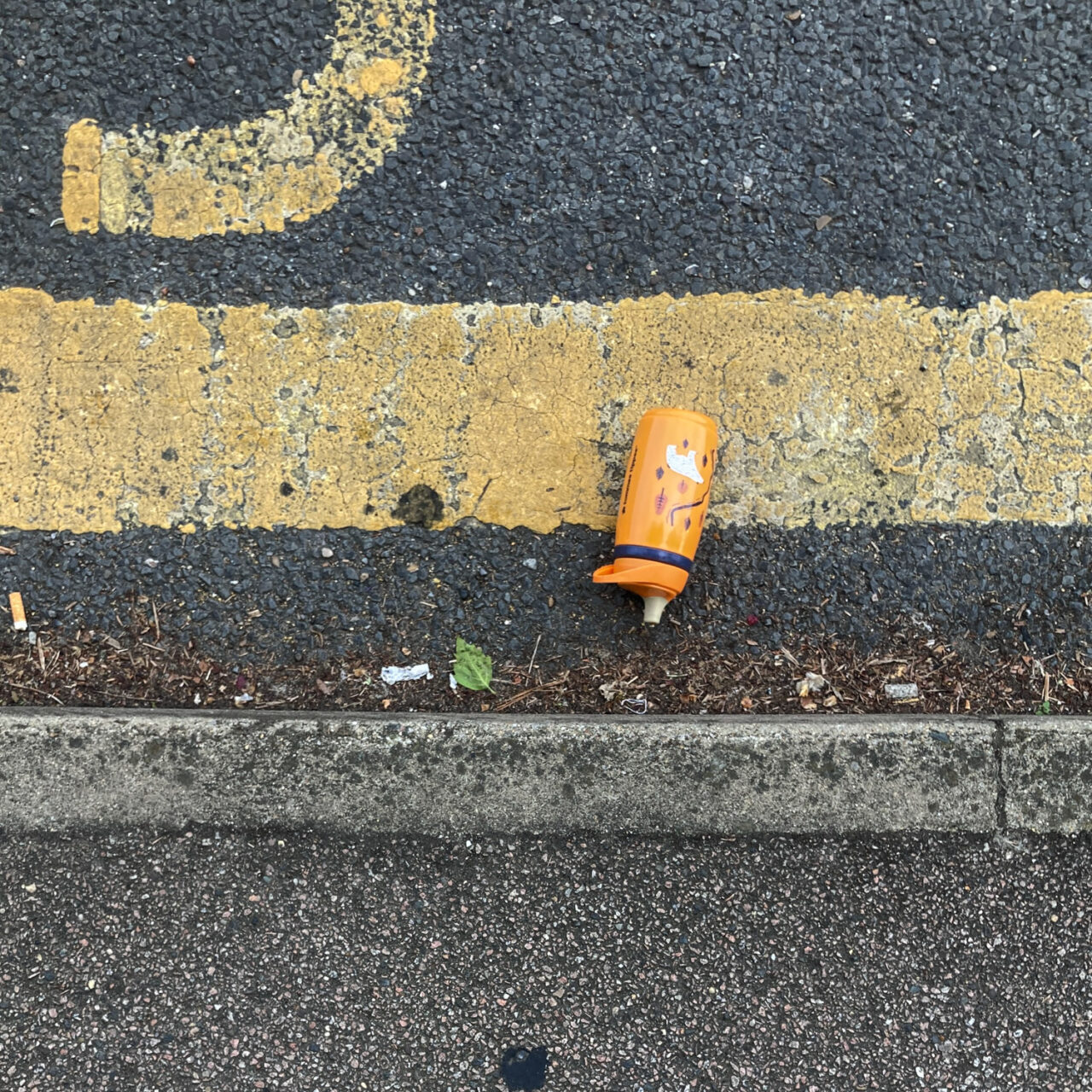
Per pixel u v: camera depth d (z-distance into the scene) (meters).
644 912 1.95
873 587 2.15
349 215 2.16
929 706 2.13
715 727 1.98
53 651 2.10
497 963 1.94
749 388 2.16
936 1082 1.92
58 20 2.17
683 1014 1.93
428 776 1.96
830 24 2.22
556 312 2.17
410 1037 1.91
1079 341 2.18
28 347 2.14
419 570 2.13
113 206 2.16
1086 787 1.99
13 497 2.12
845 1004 1.94
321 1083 1.90
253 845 1.96
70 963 1.92
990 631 2.16
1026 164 2.21
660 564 1.91
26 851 1.95
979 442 2.17
